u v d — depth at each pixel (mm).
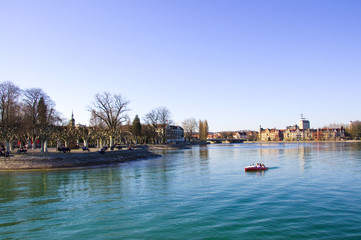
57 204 28922
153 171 53344
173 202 28844
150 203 28641
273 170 51906
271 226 21406
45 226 22500
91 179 43906
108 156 70250
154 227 21734
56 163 57719
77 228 21922
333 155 87000
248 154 102688
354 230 20438
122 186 37875
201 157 90562
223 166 60906
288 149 137625
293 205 26969
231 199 29547
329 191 32906
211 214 24547
